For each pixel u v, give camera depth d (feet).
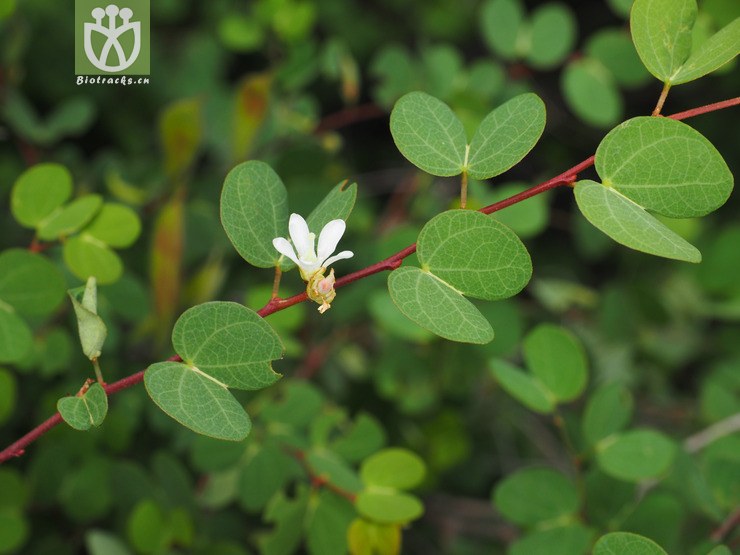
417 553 1.24
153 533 0.96
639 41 0.74
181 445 1.04
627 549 0.76
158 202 1.15
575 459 0.92
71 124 1.21
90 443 1.02
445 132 0.75
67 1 1.48
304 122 1.25
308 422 0.96
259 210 0.75
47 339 1.02
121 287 1.03
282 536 0.92
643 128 0.72
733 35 0.73
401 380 1.15
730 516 0.92
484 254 0.72
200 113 1.03
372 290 1.08
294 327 1.01
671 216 0.72
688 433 1.29
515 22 1.15
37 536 1.09
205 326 0.72
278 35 1.21
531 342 0.92
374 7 1.74
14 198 0.85
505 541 1.22
